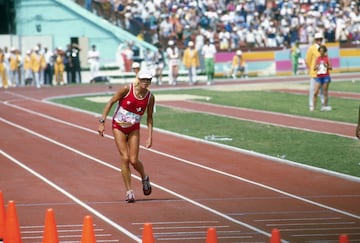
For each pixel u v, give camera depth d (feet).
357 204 93.61
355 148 133.59
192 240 77.51
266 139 146.30
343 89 247.70
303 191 101.55
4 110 201.26
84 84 295.28
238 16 326.44
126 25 315.37
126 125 95.71
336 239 77.77
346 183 106.42
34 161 126.00
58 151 135.23
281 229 82.02
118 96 95.45
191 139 148.05
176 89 265.13
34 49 287.28
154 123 172.86
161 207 92.79
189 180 109.70
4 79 287.69
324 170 114.42
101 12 316.19
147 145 98.07
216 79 309.83
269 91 248.11
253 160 125.18
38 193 101.60
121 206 93.50
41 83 293.43
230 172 115.34
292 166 119.65
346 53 327.26
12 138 150.92
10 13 311.47
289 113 186.91
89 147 139.64
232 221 85.66
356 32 337.52
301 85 267.39
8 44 305.32
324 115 181.06
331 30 330.54
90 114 190.19
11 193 101.81
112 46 313.94
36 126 168.35
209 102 217.36
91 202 95.86
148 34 315.37
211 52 281.95
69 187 105.50
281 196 98.63
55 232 71.20
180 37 315.99
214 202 95.45
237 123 170.30
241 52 312.50
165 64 314.55
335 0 344.90
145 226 65.67
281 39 327.88
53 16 312.91
